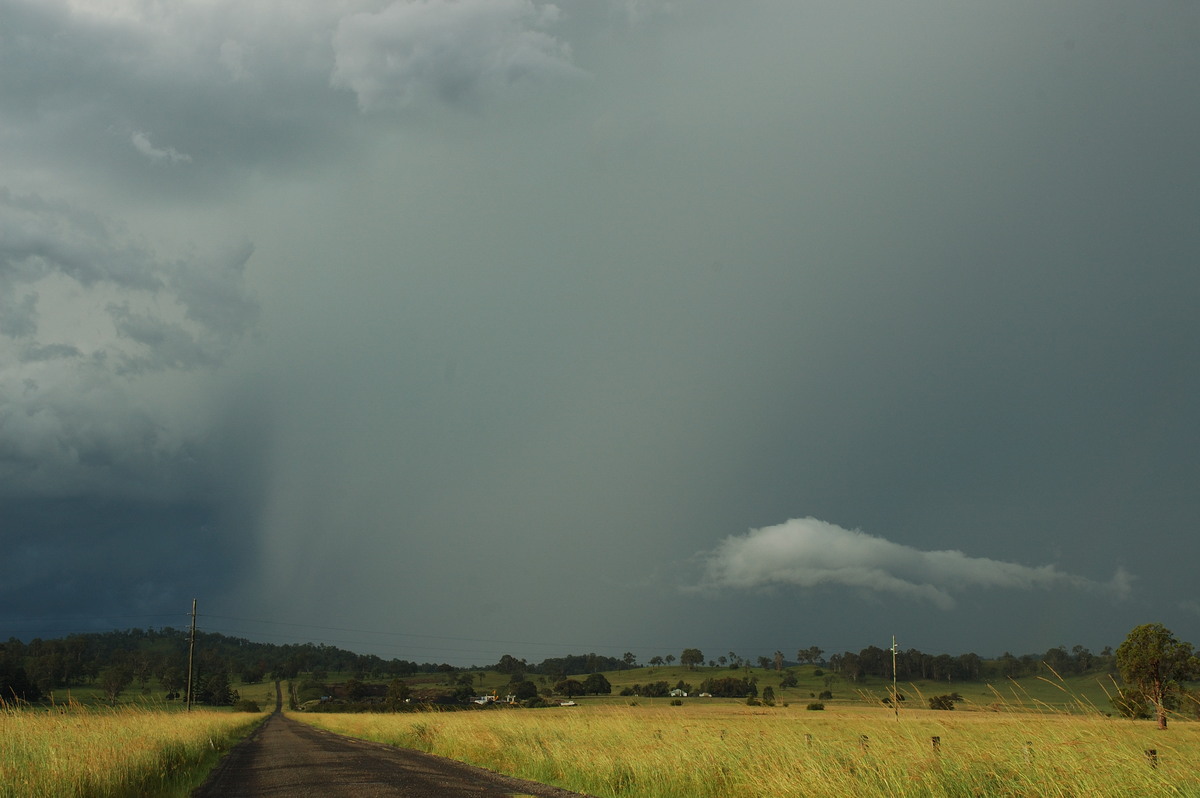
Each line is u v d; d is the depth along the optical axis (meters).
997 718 14.20
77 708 24.00
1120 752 11.42
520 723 30.91
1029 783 11.59
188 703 82.81
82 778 14.35
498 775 21.02
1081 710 13.70
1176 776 10.65
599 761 18.64
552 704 110.44
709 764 16.66
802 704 98.19
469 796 16.31
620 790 16.89
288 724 76.12
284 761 27.45
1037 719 13.72
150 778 18.05
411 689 148.12
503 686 165.12
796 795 13.62
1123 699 13.73
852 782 13.23
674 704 112.75
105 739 19.47
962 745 13.34
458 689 130.75
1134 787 10.79
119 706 27.97
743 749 17.22
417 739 36.12
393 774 21.50
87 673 58.25
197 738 28.39
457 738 30.22
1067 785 11.30
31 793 13.14
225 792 18.09
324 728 64.31
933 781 12.36
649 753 18.41
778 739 17.34
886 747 14.22
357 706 126.06
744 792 15.08
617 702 122.00
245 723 68.31
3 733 18.61
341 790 17.81
